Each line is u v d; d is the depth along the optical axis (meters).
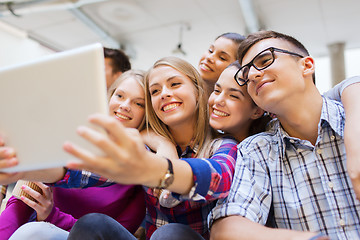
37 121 0.53
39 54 5.14
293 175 0.88
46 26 4.64
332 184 0.81
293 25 4.44
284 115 0.88
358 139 0.69
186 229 0.77
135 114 1.24
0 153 0.55
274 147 0.95
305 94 0.87
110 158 0.48
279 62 0.85
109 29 4.71
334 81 4.96
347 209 0.78
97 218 0.77
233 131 1.17
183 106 1.08
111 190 1.19
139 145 0.49
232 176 0.84
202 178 0.65
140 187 1.23
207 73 1.74
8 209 1.06
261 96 0.86
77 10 4.05
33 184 1.07
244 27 4.47
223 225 0.73
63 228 1.07
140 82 1.26
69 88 0.50
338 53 5.02
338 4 3.88
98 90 0.49
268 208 0.86
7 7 3.72
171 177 0.58
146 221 1.11
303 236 0.59
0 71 0.55
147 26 4.60
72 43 5.23
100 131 0.48
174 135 1.19
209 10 4.09
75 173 0.90
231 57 1.68
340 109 0.89
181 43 5.08
